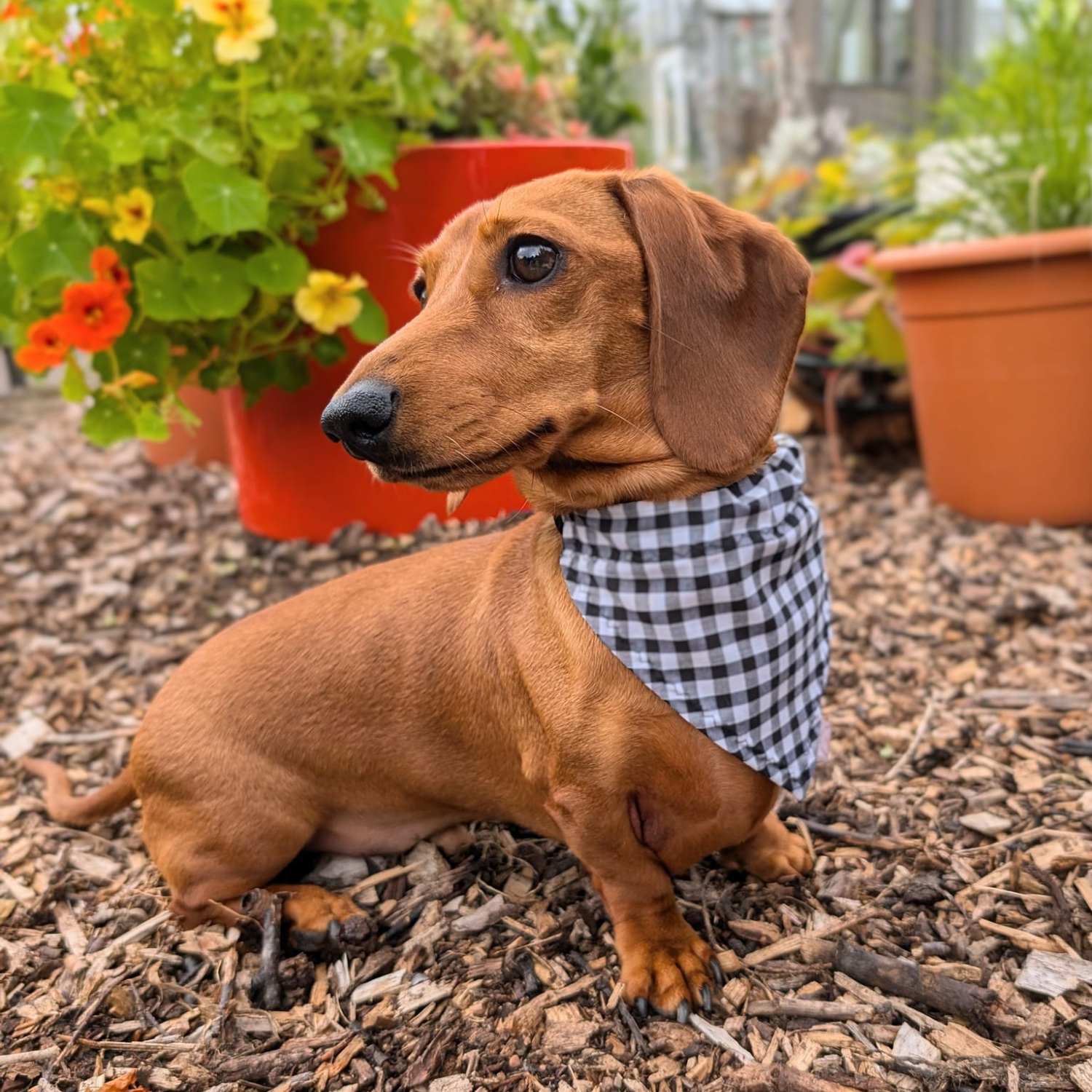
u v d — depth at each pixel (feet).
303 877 1.70
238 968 1.50
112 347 2.24
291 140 2.16
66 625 2.58
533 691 1.37
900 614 2.44
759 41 6.98
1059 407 2.76
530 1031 1.35
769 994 1.38
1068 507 2.85
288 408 2.58
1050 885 1.50
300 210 2.42
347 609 1.58
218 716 1.55
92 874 1.74
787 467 1.39
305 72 2.37
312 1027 1.40
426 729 1.53
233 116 2.27
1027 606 2.38
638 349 1.29
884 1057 1.28
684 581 1.31
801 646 1.40
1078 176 2.95
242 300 2.23
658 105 7.38
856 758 1.91
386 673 1.52
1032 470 2.83
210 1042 1.37
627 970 1.40
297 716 1.55
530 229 1.23
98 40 2.26
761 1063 1.28
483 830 1.78
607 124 3.99
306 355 2.44
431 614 1.52
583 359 1.25
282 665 1.56
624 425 1.30
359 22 2.36
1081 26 3.16
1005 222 3.14
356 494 2.66
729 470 1.28
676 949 1.41
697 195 1.34
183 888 1.55
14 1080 1.33
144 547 2.95
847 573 2.69
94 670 2.39
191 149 2.27
